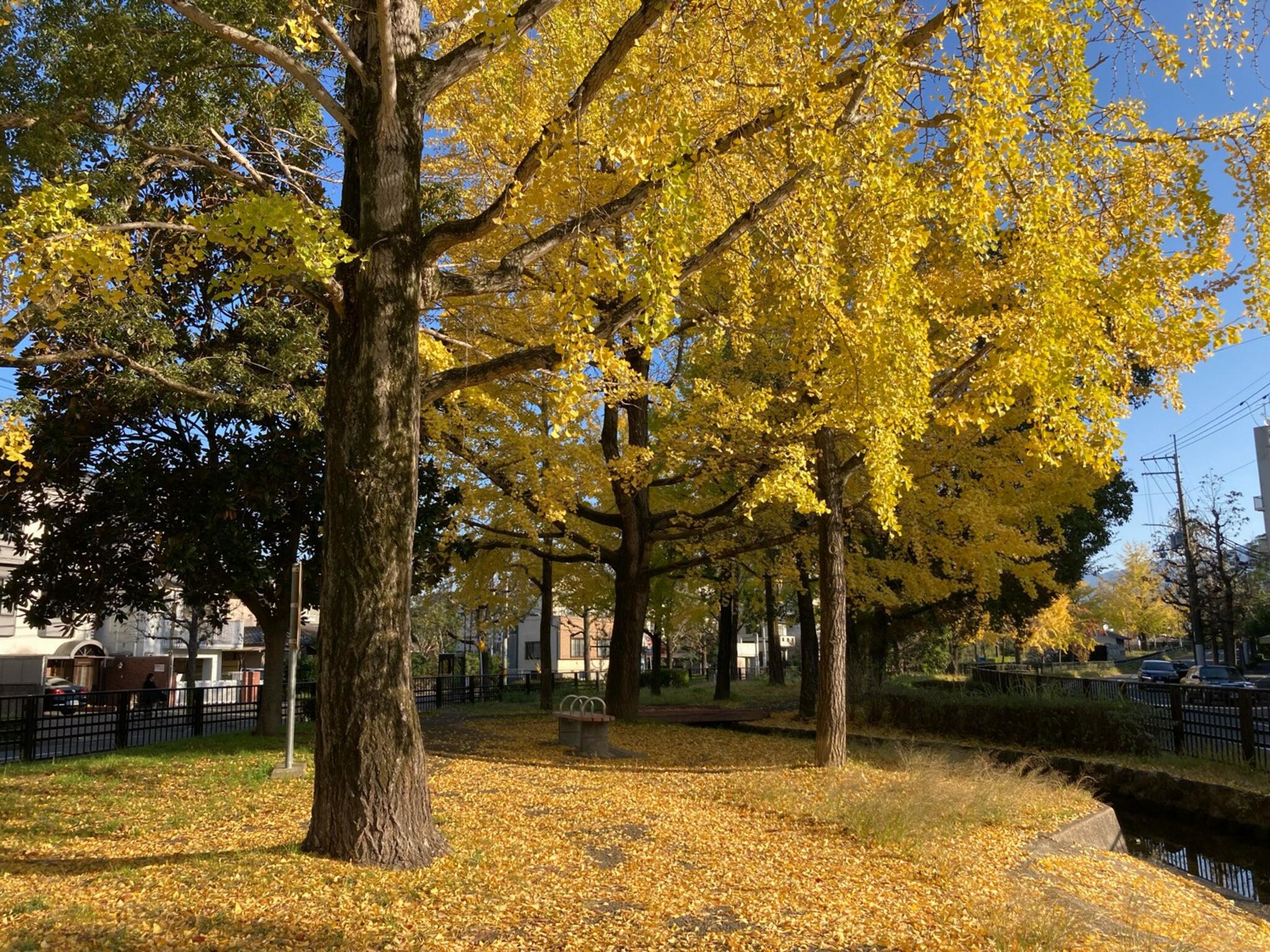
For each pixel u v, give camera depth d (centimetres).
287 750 953
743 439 1184
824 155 602
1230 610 3872
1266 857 941
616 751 1204
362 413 585
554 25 770
